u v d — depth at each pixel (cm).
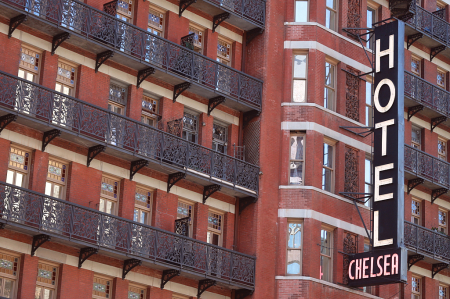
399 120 4981
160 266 4472
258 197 4938
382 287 5269
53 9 4269
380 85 5116
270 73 5150
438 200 5838
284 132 5091
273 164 5031
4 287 4009
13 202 3938
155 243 4419
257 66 5178
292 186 4981
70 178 4306
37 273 4122
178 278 4641
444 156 6028
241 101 4997
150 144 4534
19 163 4172
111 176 4503
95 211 4209
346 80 5347
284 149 5069
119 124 4431
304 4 5322
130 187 4538
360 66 5428
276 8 5272
